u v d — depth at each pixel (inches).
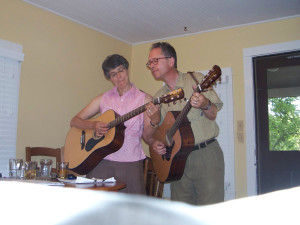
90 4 127.2
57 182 58.0
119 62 84.7
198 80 84.3
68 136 90.0
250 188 135.2
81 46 146.6
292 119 133.3
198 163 81.6
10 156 116.9
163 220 10.4
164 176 84.9
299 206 11.5
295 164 131.0
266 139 137.0
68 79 139.7
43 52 129.5
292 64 134.6
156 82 167.6
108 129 80.2
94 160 80.9
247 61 141.3
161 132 86.2
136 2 124.7
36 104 126.2
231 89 143.0
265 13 132.1
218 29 149.8
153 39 168.9
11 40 117.8
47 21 131.3
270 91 138.3
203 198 81.2
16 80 120.1
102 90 157.1
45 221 12.6
